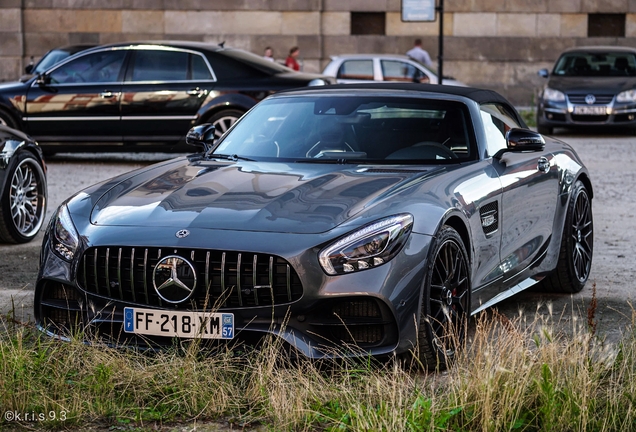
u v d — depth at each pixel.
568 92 17.28
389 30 24.91
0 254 7.27
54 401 3.72
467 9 24.97
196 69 12.70
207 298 4.03
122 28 24.44
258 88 12.55
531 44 25.11
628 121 17.05
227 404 3.76
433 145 5.14
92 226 4.36
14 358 4.03
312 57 24.70
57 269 4.37
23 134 7.82
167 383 3.91
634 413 3.57
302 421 3.60
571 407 3.52
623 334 4.92
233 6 24.52
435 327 4.30
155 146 12.74
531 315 5.46
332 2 24.72
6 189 7.50
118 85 12.74
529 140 5.21
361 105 5.50
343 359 4.02
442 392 3.85
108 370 3.92
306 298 4.00
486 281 4.96
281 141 5.33
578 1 25.02
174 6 24.44
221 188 4.58
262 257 4.04
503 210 5.12
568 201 5.98
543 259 5.73
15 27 24.27
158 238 4.14
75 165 13.09
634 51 18.44
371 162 5.05
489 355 3.71
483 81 25.20
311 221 4.14
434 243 4.22
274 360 3.90
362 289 4.00
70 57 12.96
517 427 3.47
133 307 4.16
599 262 6.88
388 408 3.58
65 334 4.37
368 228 4.09
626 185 11.00
